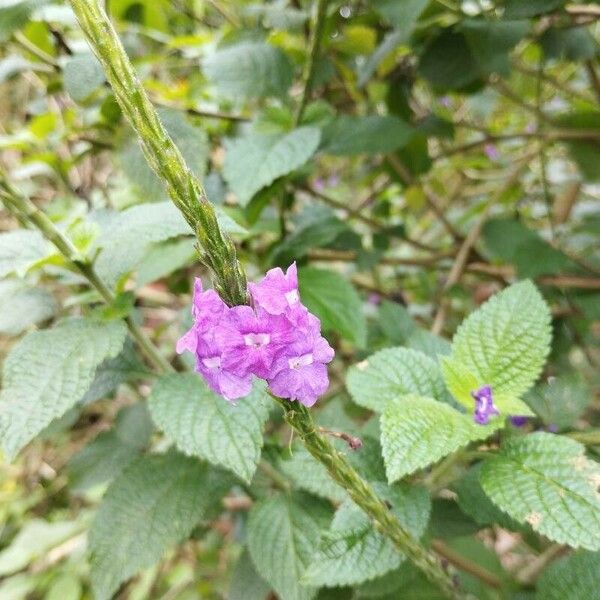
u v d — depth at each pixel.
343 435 0.11
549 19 0.22
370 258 0.25
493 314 0.14
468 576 0.17
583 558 0.13
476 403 0.12
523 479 0.12
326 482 0.14
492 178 0.34
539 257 0.23
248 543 0.16
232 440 0.13
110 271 0.15
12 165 0.32
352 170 0.37
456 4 0.20
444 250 0.28
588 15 0.20
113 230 0.14
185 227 0.13
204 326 0.09
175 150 0.08
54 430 0.19
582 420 0.23
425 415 0.12
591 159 0.26
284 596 0.15
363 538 0.13
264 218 0.23
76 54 0.18
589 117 0.25
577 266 0.25
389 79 0.25
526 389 0.13
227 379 0.09
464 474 0.15
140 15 0.23
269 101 0.25
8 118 0.36
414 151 0.26
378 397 0.14
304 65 0.23
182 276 0.24
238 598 0.18
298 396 0.09
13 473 0.33
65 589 0.28
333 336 0.26
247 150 0.18
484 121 0.34
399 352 0.14
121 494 0.16
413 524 0.13
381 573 0.12
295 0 0.23
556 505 0.11
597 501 0.11
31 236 0.14
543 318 0.13
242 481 0.17
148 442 0.21
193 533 0.21
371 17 0.22
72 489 0.21
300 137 0.18
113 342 0.13
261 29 0.22
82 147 0.26
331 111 0.23
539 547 0.18
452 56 0.21
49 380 0.12
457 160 0.32
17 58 0.21
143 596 0.28
